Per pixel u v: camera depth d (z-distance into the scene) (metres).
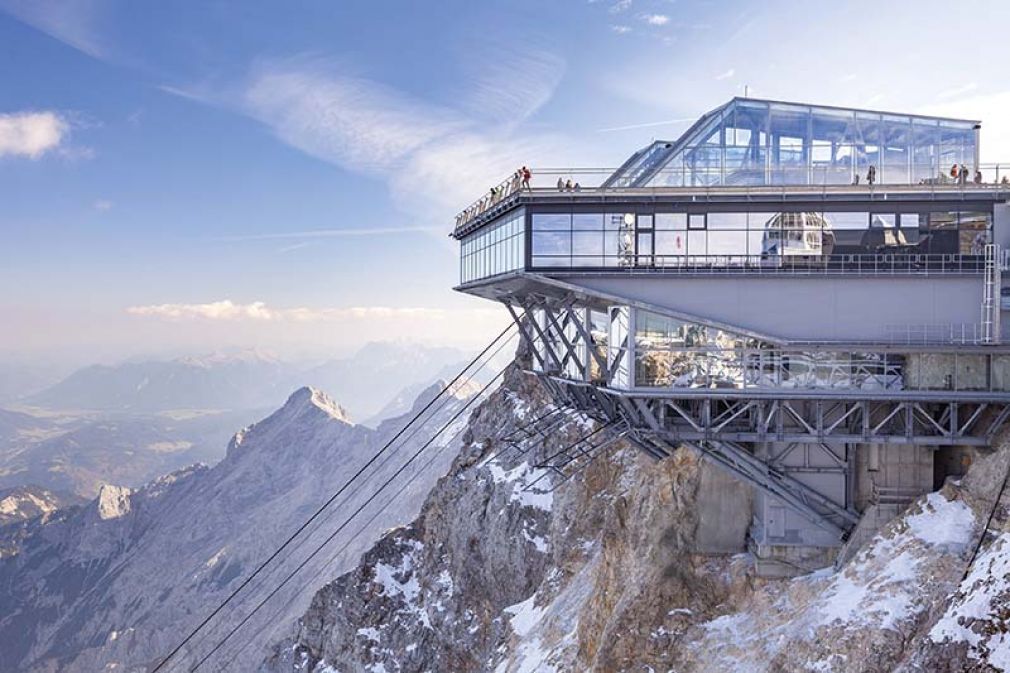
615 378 40.09
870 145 40.28
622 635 42.31
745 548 43.91
